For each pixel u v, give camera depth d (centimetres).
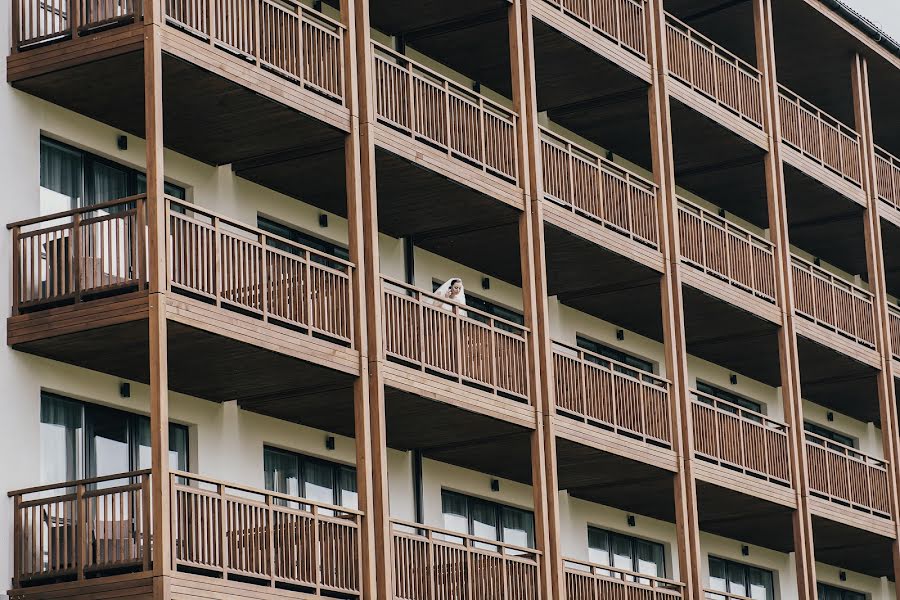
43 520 3547
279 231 4569
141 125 4075
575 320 5506
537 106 5434
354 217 4122
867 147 6341
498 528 5166
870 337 6225
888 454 6150
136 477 4028
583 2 5138
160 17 3678
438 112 4516
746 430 5444
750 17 5956
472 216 4719
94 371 3925
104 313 3566
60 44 3759
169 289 3553
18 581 3522
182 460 4191
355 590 3888
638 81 5262
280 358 3881
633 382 4997
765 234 6612
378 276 4138
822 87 6619
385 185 4462
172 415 4147
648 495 5394
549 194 4756
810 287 5947
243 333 3725
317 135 4184
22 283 3706
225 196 4366
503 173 4600
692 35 6056
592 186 5028
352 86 4194
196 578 3450
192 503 3500
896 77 6531
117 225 3606
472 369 4412
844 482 5881
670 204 5238
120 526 3469
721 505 5509
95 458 3944
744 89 5753
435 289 5009
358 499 3988
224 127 4116
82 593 3441
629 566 5666
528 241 4650
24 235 3706
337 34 4238
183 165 4269
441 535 4881
